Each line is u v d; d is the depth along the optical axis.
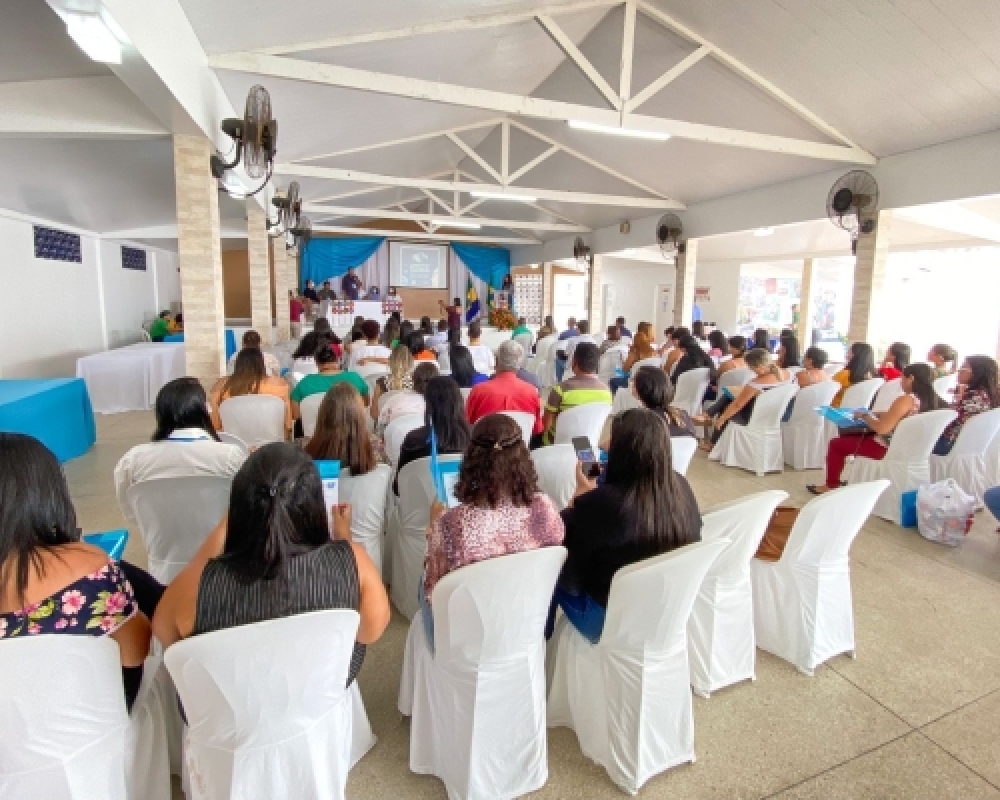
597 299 12.05
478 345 6.75
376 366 4.95
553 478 2.53
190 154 4.00
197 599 1.15
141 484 1.90
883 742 1.76
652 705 1.57
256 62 3.92
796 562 2.07
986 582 2.75
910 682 2.04
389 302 11.82
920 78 4.66
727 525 1.83
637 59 5.86
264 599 1.16
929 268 12.77
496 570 1.32
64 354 7.54
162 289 11.36
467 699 1.46
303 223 8.02
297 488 1.21
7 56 3.23
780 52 4.92
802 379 4.76
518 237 14.18
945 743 1.76
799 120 5.79
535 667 1.53
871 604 2.55
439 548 1.47
